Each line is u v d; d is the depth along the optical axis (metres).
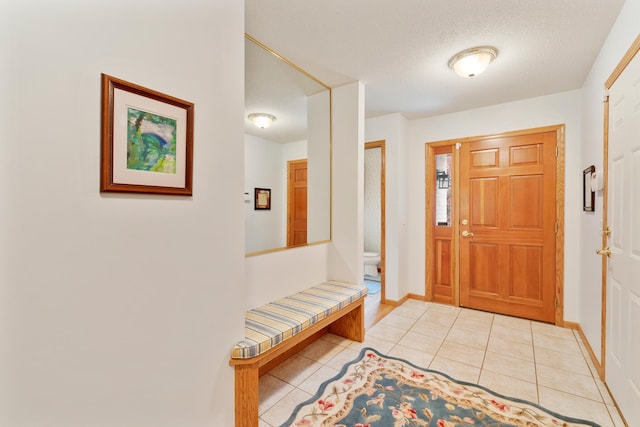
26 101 0.85
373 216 5.15
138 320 1.12
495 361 2.23
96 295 1.00
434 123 3.60
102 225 1.01
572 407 1.71
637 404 1.42
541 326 2.90
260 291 2.12
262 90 2.31
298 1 1.63
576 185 2.81
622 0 1.59
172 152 1.20
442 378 2.01
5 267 0.83
